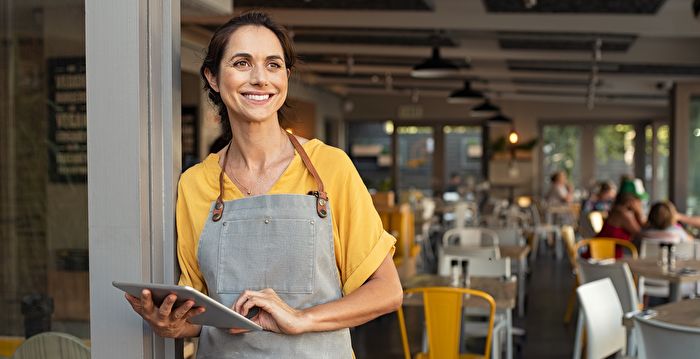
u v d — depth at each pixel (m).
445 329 4.40
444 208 15.56
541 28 8.27
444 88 17.83
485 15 7.89
